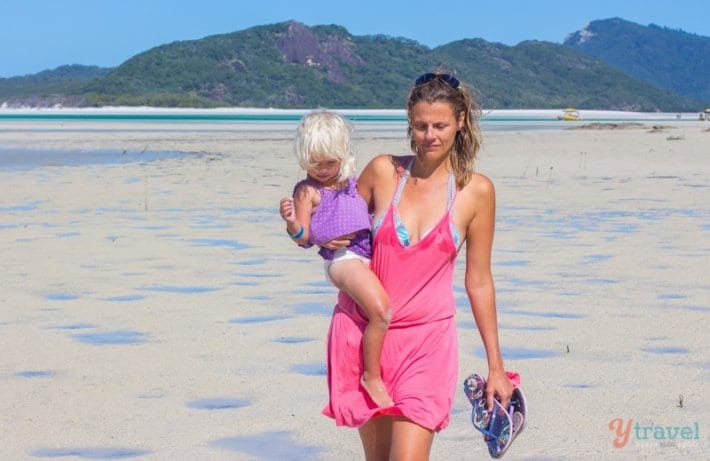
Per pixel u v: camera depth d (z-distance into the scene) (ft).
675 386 18.39
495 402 12.22
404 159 12.49
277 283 28.63
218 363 20.11
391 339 11.93
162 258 32.94
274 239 37.32
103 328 23.15
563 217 43.73
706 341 21.62
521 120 307.17
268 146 109.40
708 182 60.80
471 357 20.38
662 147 98.07
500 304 25.57
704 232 38.63
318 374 19.38
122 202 50.49
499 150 96.53
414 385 11.71
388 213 12.09
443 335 11.94
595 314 24.34
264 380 18.97
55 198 52.24
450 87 12.01
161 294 27.04
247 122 233.14
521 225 41.04
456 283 28.55
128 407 17.39
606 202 49.85
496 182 61.87
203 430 16.26
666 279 28.81
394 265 11.94
